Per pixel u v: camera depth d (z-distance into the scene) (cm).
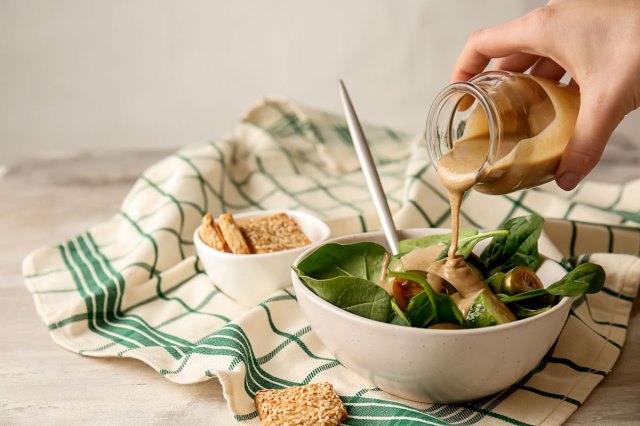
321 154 87
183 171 77
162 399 50
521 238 54
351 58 149
